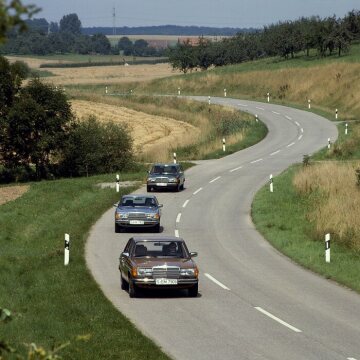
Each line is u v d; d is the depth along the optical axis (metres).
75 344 34.50
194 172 128.75
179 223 83.56
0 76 129.88
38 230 77.62
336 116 199.12
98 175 129.12
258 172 125.12
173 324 40.91
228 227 80.81
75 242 69.50
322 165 110.62
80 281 52.09
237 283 53.91
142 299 48.16
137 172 133.88
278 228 77.94
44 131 131.75
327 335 38.53
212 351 35.00
